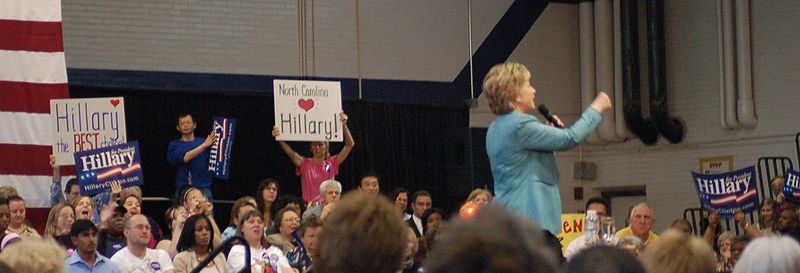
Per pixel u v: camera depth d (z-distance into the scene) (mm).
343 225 2895
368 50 16078
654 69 16297
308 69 15719
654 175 16688
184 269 8359
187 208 10352
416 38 16359
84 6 14641
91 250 7996
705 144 16078
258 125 14758
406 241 2947
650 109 16359
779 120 15258
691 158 16250
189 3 15172
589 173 17203
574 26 17297
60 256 3949
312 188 12992
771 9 15375
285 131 12391
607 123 16688
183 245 8508
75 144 11102
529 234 2184
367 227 2881
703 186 11789
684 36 16328
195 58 15156
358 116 15078
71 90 13961
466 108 15883
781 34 15266
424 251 7938
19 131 11328
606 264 2656
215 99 14555
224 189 14570
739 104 15547
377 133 15164
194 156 12812
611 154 17109
